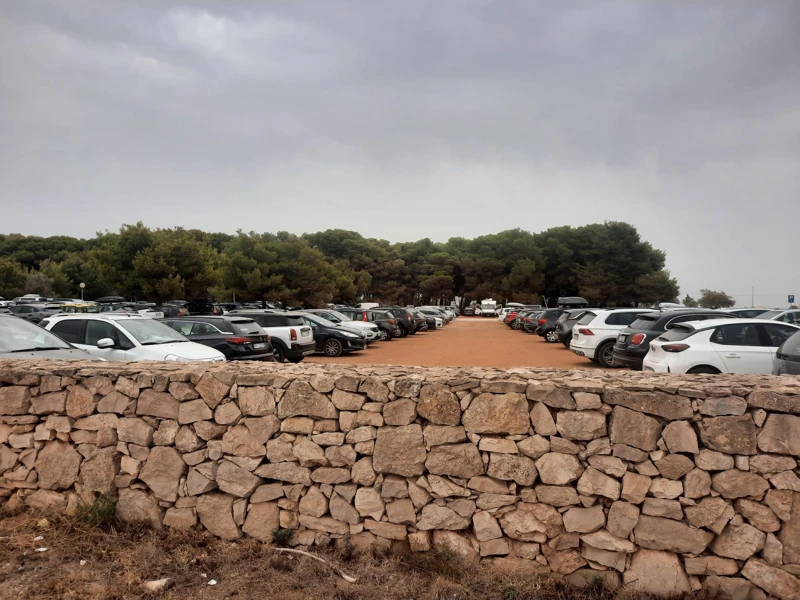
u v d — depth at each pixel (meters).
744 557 3.00
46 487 4.11
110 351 9.05
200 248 39.31
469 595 3.09
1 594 3.06
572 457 3.25
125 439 3.96
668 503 3.10
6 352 6.53
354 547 3.52
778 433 3.01
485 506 3.34
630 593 3.09
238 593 3.14
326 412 3.63
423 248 84.75
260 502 3.69
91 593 3.10
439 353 20.20
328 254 76.69
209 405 3.82
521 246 73.31
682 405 3.13
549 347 23.12
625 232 62.78
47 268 60.12
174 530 3.80
